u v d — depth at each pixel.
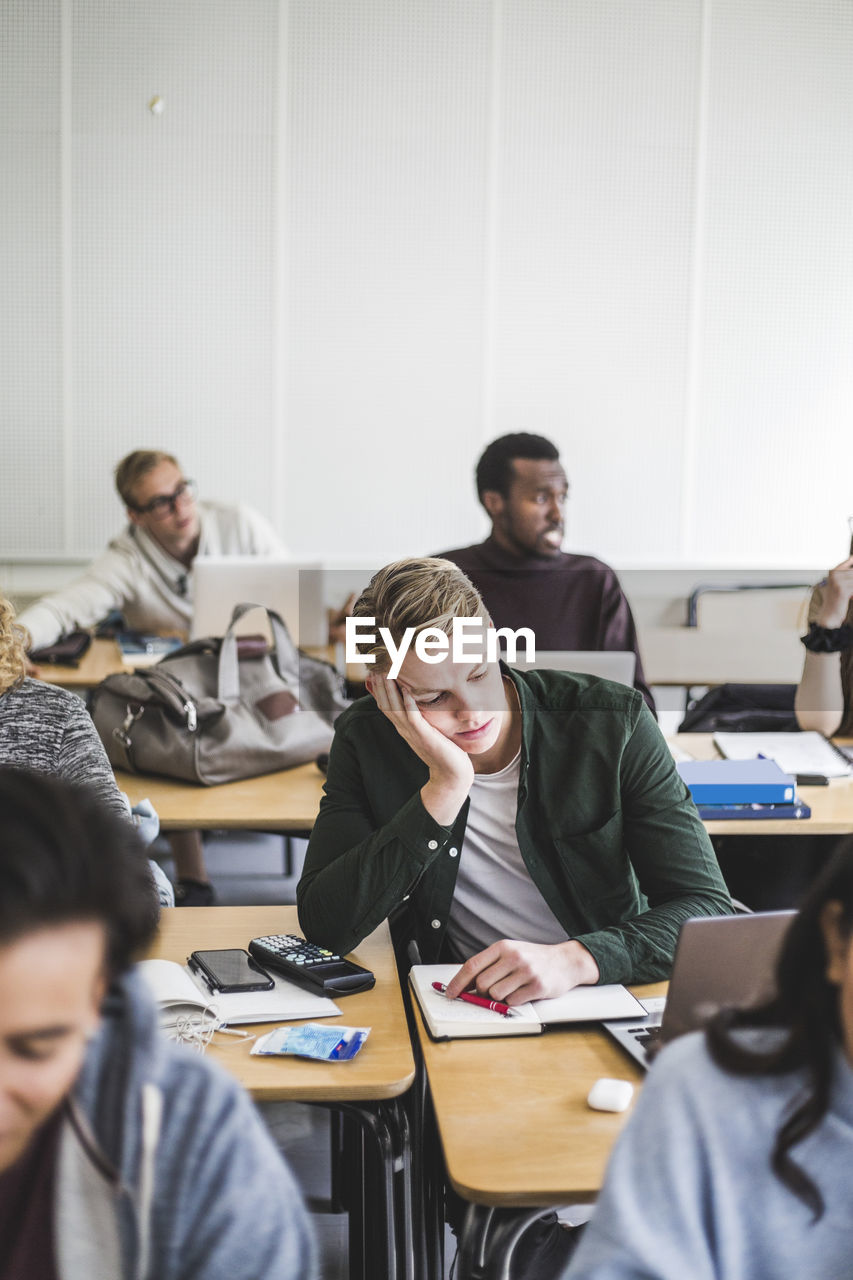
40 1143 0.73
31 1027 0.62
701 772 2.47
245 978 1.60
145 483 4.08
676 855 1.74
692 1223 0.83
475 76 5.41
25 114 5.27
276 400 5.54
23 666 1.92
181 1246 0.74
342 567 5.64
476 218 5.51
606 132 5.50
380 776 1.80
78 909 0.63
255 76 5.33
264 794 2.66
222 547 4.32
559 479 3.18
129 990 0.72
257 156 5.39
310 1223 0.79
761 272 5.67
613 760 1.75
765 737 2.93
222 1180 0.74
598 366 5.65
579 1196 1.17
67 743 1.89
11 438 5.46
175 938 1.80
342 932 1.68
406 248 5.50
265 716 2.80
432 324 5.56
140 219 5.39
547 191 5.52
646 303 5.63
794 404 5.78
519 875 1.78
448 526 5.69
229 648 2.79
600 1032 1.51
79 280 5.39
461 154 5.46
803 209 5.65
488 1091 1.35
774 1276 0.85
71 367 5.44
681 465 5.75
